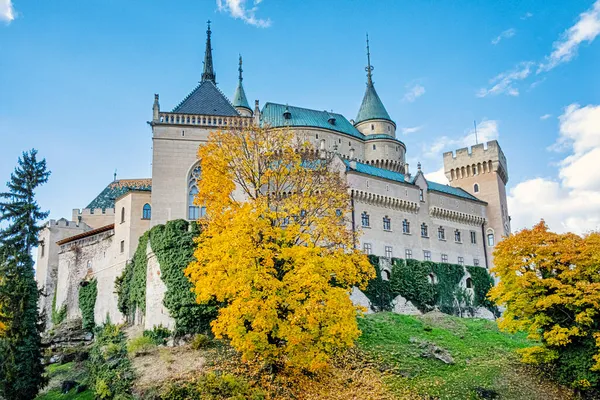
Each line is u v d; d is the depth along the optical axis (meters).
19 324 42.66
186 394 31.20
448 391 36.06
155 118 51.62
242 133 37.25
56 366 48.34
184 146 51.50
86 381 41.34
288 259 30.36
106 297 55.03
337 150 76.50
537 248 40.91
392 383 36.31
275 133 37.31
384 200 66.94
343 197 36.25
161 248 43.34
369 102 86.12
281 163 35.28
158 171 50.53
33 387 41.62
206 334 39.84
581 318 36.78
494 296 43.06
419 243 70.38
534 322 40.09
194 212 50.25
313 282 28.70
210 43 74.25
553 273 41.03
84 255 60.66
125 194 55.75
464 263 76.94
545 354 39.12
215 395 30.53
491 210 85.06
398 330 48.12
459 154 90.81
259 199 32.62
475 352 45.59
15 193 49.31
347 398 33.28
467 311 66.06
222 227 32.72
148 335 42.06
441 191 76.25
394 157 82.00
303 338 28.80
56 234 70.50
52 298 67.62
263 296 29.41
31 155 50.88
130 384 34.34
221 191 34.53
